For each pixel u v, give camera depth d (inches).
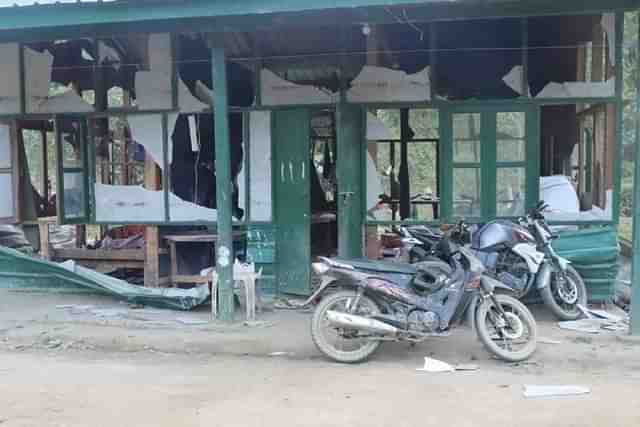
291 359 232.7
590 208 298.8
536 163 297.9
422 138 310.2
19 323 275.1
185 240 320.2
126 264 332.5
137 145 347.6
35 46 333.4
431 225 305.7
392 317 223.5
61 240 401.4
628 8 235.5
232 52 318.7
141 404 185.9
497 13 243.4
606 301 293.7
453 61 302.2
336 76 314.5
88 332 260.8
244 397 191.6
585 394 192.5
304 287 317.4
